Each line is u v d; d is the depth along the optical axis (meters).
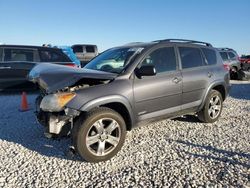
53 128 4.46
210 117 6.54
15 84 10.68
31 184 3.82
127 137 5.59
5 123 6.64
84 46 23.48
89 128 4.34
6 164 4.41
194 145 5.18
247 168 4.23
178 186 3.73
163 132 5.91
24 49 10.79
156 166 4.32
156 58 5.40
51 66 5.05
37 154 4.79
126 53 5.43
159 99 5.27
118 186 3.76
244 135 5.77
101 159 4.48
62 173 4.12
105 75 4.63
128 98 4.78
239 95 11.33
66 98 4.30
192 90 5.93
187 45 6.17
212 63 6.64
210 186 3.72
